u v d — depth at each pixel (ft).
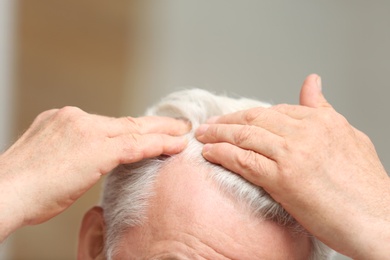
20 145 4.47
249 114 4.36
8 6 9.88
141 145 4.33
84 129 4.33
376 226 4.10
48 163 4.28
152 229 4.32
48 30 10.35
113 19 11.02
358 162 4.21
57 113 4.48
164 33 11.51
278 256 4.23
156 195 4.34
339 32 12.23
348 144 4.24
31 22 10.17
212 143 4.36
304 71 12.09
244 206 4.19
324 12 12.19
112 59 11.03
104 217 4.79
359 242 4.11
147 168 4.44
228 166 4.22
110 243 4.59
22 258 9.66
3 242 4.30
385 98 12.17
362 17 12.27
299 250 4.34
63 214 10.02
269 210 4.20
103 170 4.29
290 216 4.27
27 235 9.71
